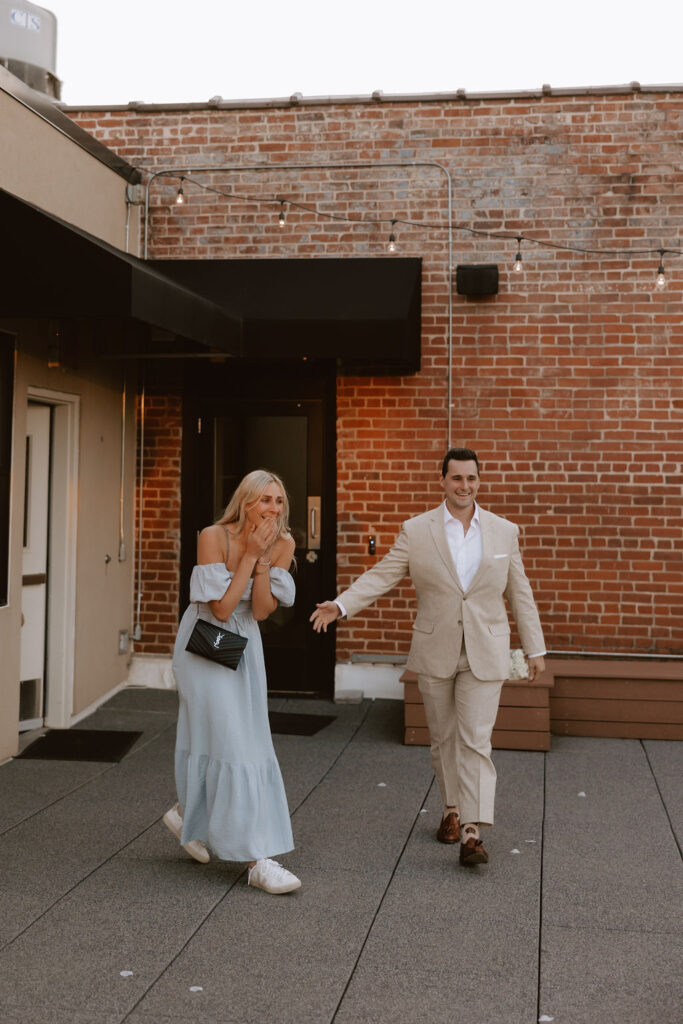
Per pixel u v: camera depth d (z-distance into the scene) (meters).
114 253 5.67
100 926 3.93
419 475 8.15
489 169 8.06
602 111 7.94
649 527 7.89
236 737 4.30
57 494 7.29
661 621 7.88
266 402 8.38
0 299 5.63
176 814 4.59
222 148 8.36
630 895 4.32
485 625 4.63
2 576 6.31
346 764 6.42
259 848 4.30
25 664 7.15
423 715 6.88
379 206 8.20
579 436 7.97
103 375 7.81
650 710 7.09
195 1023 3.20
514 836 5.08
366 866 4.63
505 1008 3.31
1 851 4.78
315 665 8.33
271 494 4.35
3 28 7.36
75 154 7.22
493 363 8.05
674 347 7.87
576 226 7.97
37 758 6.52
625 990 3.45
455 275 8.09
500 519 4.74
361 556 8.23
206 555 4.36
